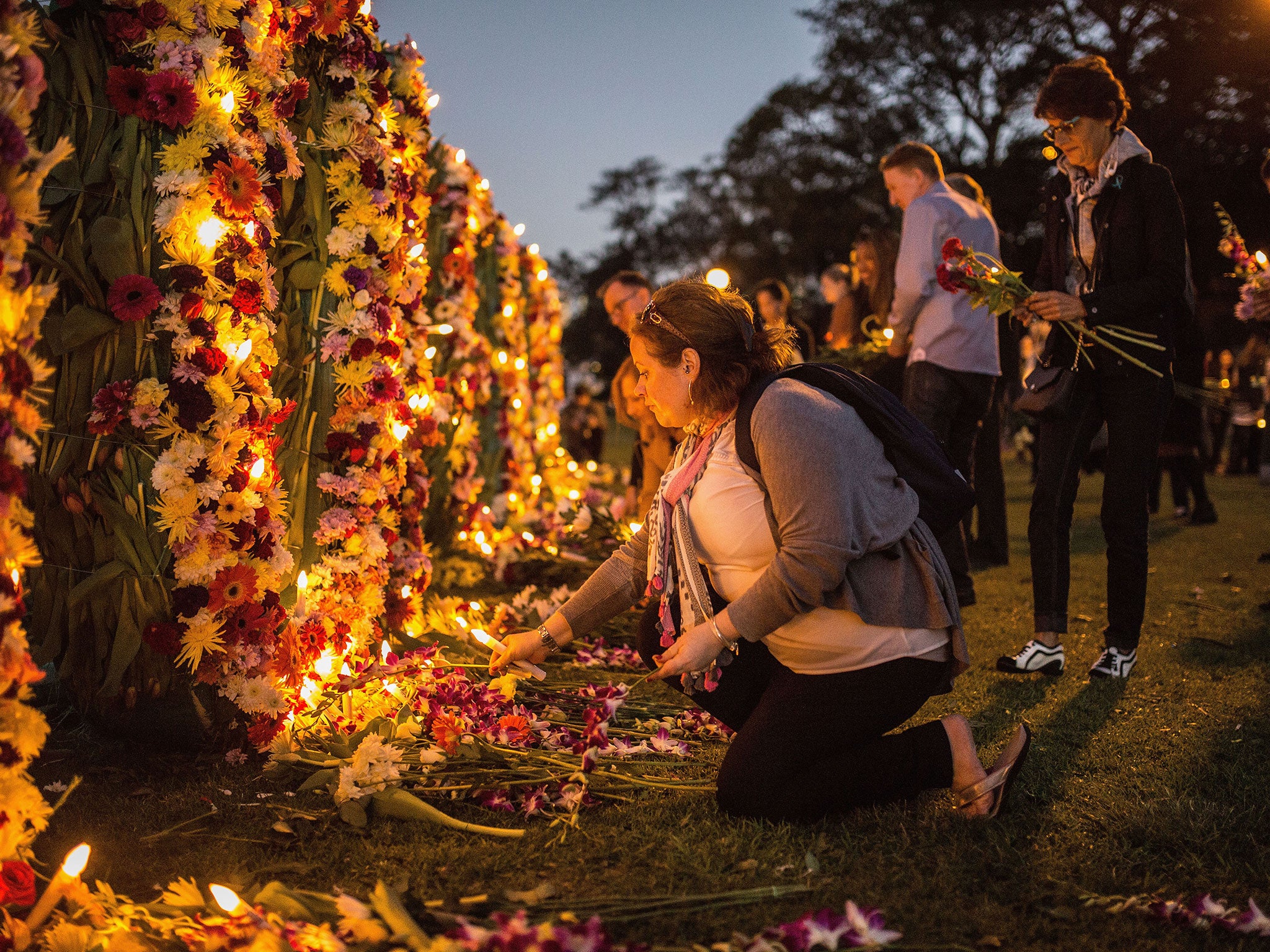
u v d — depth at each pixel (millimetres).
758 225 43781
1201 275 26531
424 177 4160
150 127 2564
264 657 2742
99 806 2459
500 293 6922
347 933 1817
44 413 2627
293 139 2949
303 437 3125
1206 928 1929
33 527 2729
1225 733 3049
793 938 1764
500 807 2461
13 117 1693
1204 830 2354
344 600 3242
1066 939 1915
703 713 3197
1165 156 27188
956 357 4781
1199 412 8094
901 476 2389
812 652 2352
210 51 2580
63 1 2516
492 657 2906
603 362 53469
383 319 3234
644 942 1879
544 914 1936
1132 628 3691
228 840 2283
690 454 2480
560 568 5496
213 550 2646
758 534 2373
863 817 2387
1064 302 3646
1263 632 4379
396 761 2496
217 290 2629
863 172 36969
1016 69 32719
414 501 4031
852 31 36031
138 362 2596
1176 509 8578
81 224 2549
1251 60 27531
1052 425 3846
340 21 3104
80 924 1897
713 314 2377
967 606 4941
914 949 1855
